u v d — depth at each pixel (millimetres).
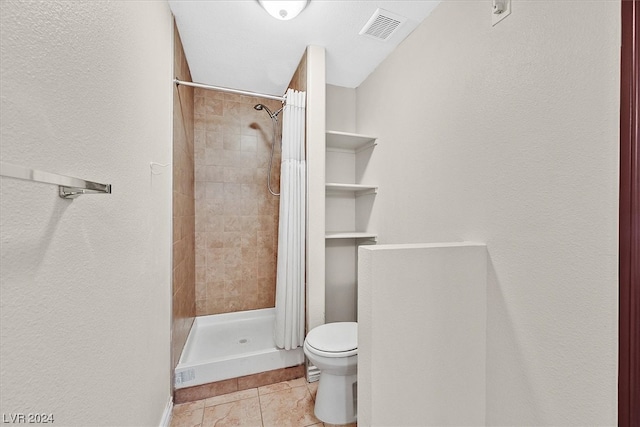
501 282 1074
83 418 664
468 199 1236
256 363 1808
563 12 868
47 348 547
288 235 1926
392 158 1868
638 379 712
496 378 1097
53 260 568
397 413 1006
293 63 2123
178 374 1637
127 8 952
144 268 1105
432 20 1489
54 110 578
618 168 742
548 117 910
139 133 1062
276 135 2777
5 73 452
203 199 2553
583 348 817
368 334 970
